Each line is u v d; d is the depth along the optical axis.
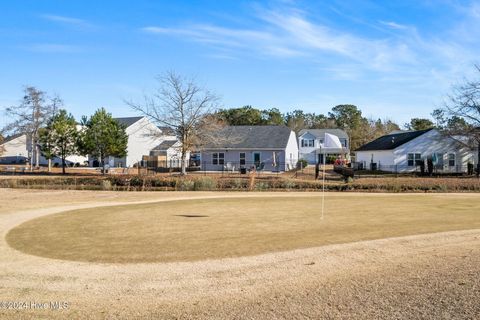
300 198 20.97
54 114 47.34
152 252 9.03
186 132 34.62
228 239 10.38
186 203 18.67
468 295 6.41
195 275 7.39
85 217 14.34
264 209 16.38
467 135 36.84
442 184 26.11
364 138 79.38
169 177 29.03
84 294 6.46
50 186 28.11
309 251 9.08
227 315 5.67
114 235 10.99
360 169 50.00
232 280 7.12
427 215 14.55
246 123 83.00
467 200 19.77
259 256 8.66
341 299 6.25
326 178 32.12
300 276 7.35
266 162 44.75
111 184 28.12
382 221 13.20
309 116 106.06
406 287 6.78
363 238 10.43
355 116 101.69
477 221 13.16
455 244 9.79
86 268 7.82
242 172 37.94
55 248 9.48
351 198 20.91
